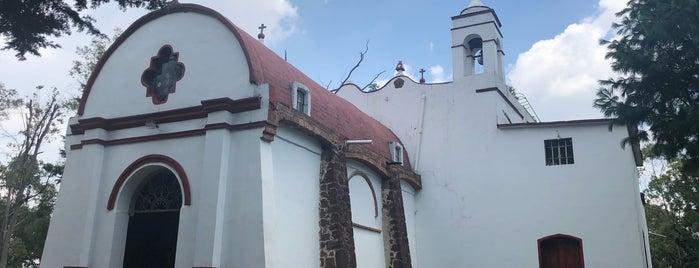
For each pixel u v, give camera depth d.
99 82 15.65
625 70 12.02
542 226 19.02
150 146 14.02
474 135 21.23
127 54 15.49
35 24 11.40
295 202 13.59
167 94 14.45
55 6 11.59
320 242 14.30
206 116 13.36
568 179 19.02
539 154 19.80
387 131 21.64
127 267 13.90
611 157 18.52
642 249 17.33
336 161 15.02
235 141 12.85
